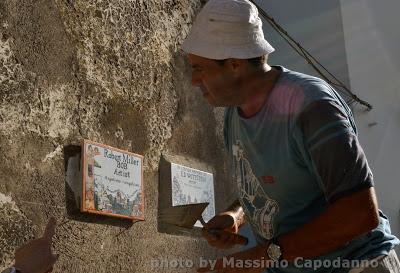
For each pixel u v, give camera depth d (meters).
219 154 4.98
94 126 3.66
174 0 4.75
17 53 3.18
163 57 4.48
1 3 3.14
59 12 3.54
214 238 2.14
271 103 1.96
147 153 4.13
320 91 1.89
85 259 3.38
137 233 3.86
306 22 8.91
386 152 8.75
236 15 1.94
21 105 3.15
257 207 2.14
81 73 3.63
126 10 4.18
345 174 1.77
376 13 8.99
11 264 2.91
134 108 4.07
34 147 3.18
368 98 8.74
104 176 3.58
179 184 4.30
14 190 3.01
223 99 2.02
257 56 1.96
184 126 4.58
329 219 1.78
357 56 8.78
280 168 1.99
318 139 1.81
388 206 8.62
